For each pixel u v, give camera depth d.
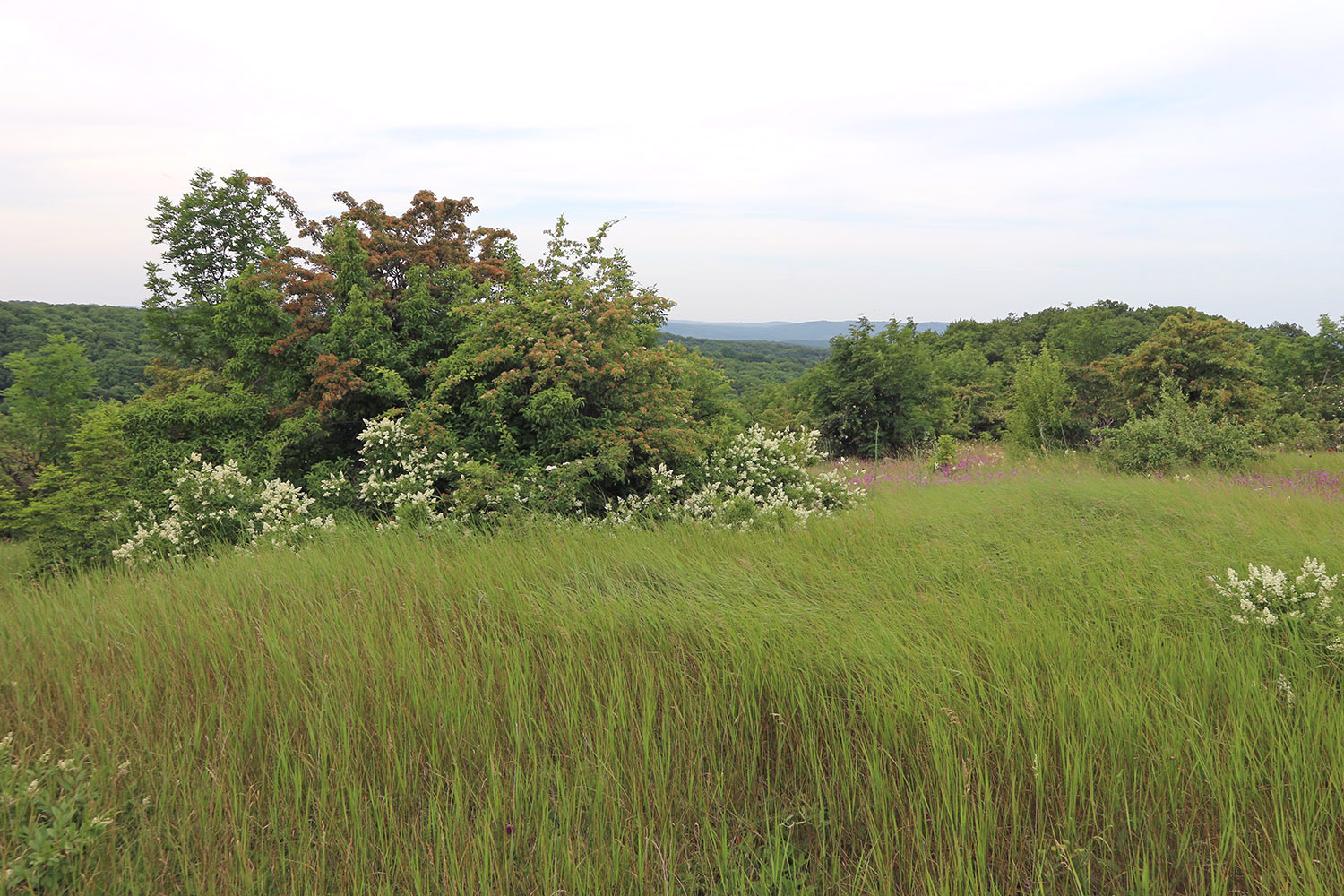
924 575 5.21
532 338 8.90
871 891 2.27
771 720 3.22
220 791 2.73
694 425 10.56
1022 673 3.33
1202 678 3.33
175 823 2.64
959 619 4.09
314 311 10.88
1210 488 9.65
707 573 5.14
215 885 2.32
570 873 2.37
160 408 9.29
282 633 4.20
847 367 21.25
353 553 6.13
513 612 4.48
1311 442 18.25
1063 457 16.36
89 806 2.57
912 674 3.34
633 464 9.04
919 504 8.48
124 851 2.47
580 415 9.02
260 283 10.48
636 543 6.17
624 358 9.20
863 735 3.01
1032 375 19.06
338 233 10.45
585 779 2.80
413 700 3.30
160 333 18.12
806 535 6.72
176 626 4.43
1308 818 2.42
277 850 2.53
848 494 9.99
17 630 4.69
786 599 4.49
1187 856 2.38
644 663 3.61
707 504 8.09
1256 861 2.32
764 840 2.59
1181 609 4.26
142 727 3.21
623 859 2.44
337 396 9.14
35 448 18.19
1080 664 3.46
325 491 8.59
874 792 2.64
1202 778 2.65
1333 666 3.38
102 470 9.67
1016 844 2.46
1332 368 23.75
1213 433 13.81
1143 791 2.65
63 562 8.32
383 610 4.59
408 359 10.07
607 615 4.26
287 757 2.95
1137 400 19.17
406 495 7.98
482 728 3.13
